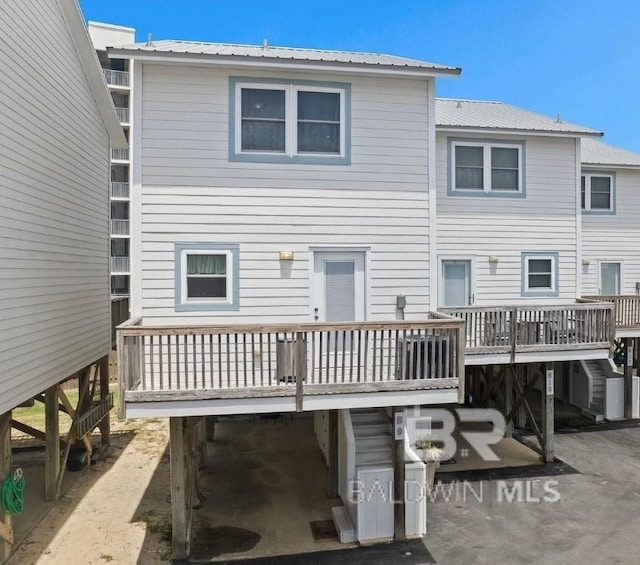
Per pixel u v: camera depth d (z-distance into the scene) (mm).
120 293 23938
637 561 5820
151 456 9820
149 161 6973
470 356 8742
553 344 8906
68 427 11492
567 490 7844
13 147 6145
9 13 6031
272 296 7297
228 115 7141
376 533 6375
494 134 10758
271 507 7410
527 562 5820
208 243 7121
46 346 7203
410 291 7660
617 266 13523
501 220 10930
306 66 7055
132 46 7078
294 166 7336
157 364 6977
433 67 7398
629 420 11703
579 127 11391
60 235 7785
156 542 6469
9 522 6051
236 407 5602
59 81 7727
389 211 7598
